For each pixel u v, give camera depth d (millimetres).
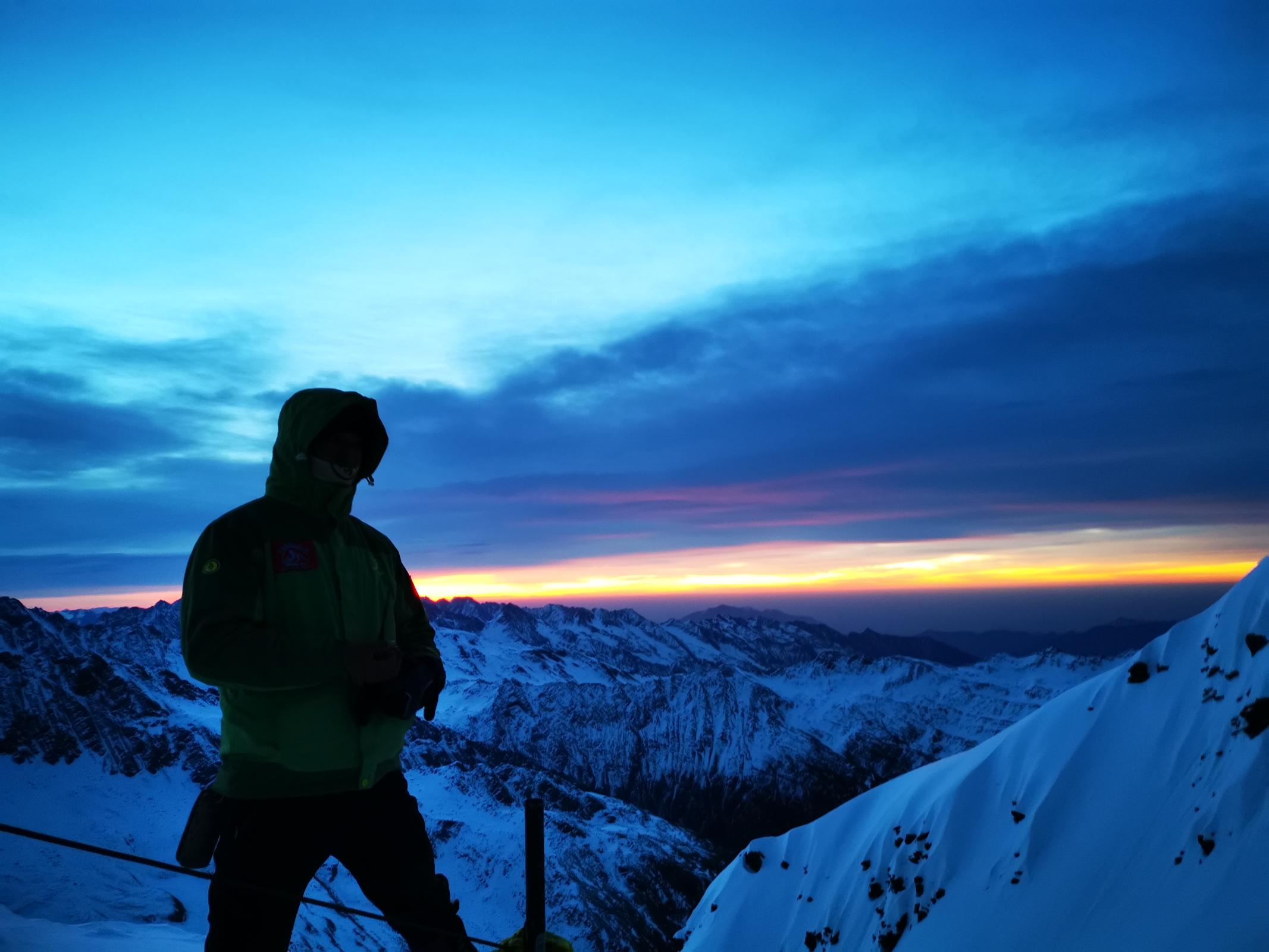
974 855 69125
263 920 3340
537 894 3791
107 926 6914
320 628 3496
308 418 3629
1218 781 50094
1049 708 77062
